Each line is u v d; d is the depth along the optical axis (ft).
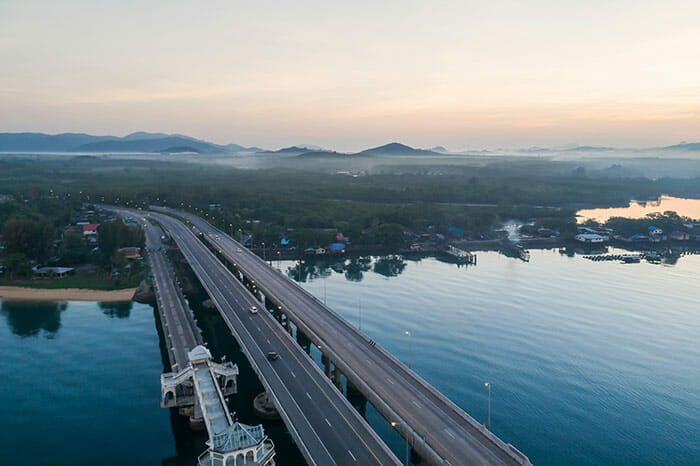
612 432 338.34
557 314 574.56
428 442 259.60
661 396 387.75
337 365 364.38
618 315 573.74
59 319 569.23
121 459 303.89
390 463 244.22
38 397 380.58
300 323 443.32
